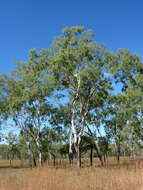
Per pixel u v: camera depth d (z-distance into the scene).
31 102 42.09
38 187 15.30
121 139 50.78
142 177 16.31
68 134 46.16
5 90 43.31
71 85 36.41
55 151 51.03
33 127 47.00
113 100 39.84
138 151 64.94
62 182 16.78
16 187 15.75
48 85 37.25
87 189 14.78
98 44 33.31
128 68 33.44
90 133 45.31
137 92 36.12
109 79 35.06
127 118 41.22
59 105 43.16
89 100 38.00
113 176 17.44
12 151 63.41
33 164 49.06
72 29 34.06
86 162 39.78
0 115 45.12
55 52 35.38
